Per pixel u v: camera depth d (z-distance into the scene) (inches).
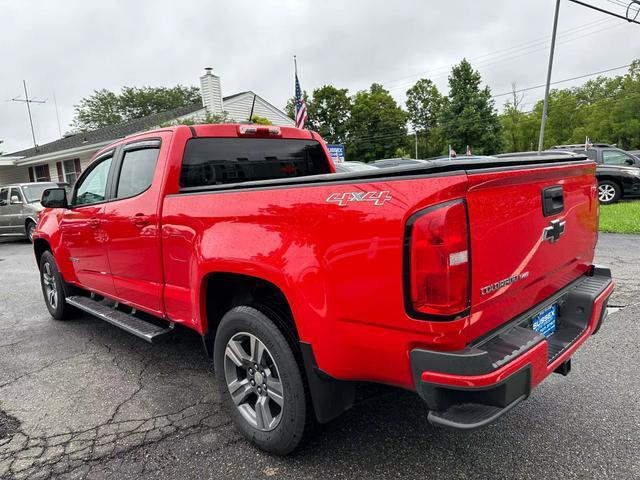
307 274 87.3
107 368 156.1
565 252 103.1
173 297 127.3
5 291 287.3
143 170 138.0
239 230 100.9
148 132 140.0
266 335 97.2
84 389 140.6
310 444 105.7
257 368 103.7
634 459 95.4
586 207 111.3
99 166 162.4
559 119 2375.7
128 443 110.6
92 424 119.9
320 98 2192.4
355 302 81.0
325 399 92.6
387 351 79.1
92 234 161.8
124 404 130.3
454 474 93.6
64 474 99.9
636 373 132.6
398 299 75.2
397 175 76.3
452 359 72.0
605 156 546.0
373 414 117.9
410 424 112.7
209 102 842.8
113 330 196.9
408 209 72.9
